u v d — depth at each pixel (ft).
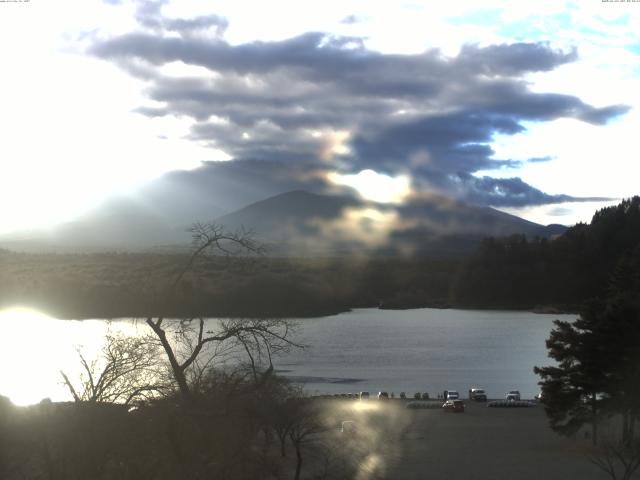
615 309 208.74
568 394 214.28
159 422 96.43
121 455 93.45
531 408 310.24
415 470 184.96
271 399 134.72
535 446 219.20
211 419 101.24
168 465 94.84
